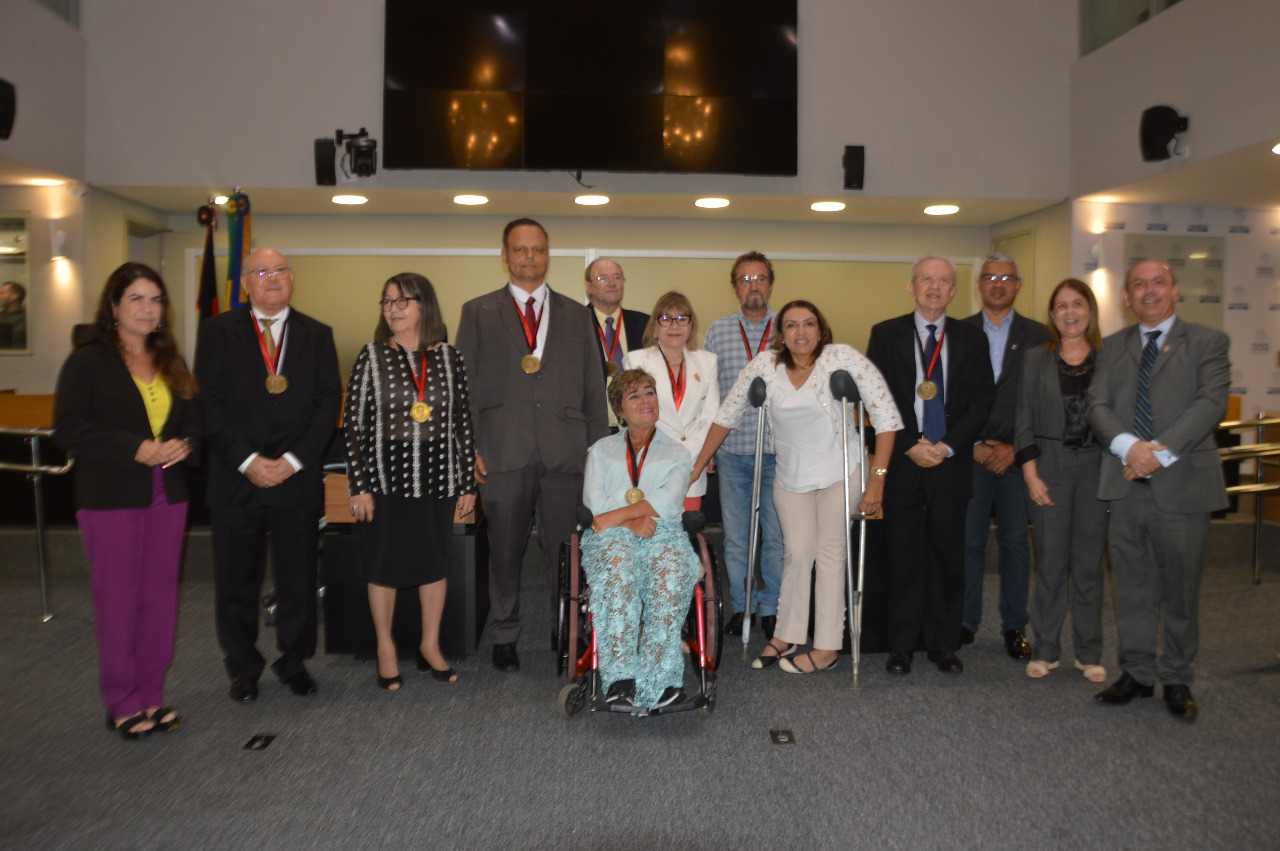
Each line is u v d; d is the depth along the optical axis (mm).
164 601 3027
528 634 4363
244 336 3199
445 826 2396
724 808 2506
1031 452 3592
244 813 2461
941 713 3234
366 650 3865
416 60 6367
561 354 3762
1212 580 5426
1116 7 6488
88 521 2859
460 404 3422
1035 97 6867
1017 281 4070
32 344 6562
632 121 6492
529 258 3709
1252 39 5211
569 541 3295
